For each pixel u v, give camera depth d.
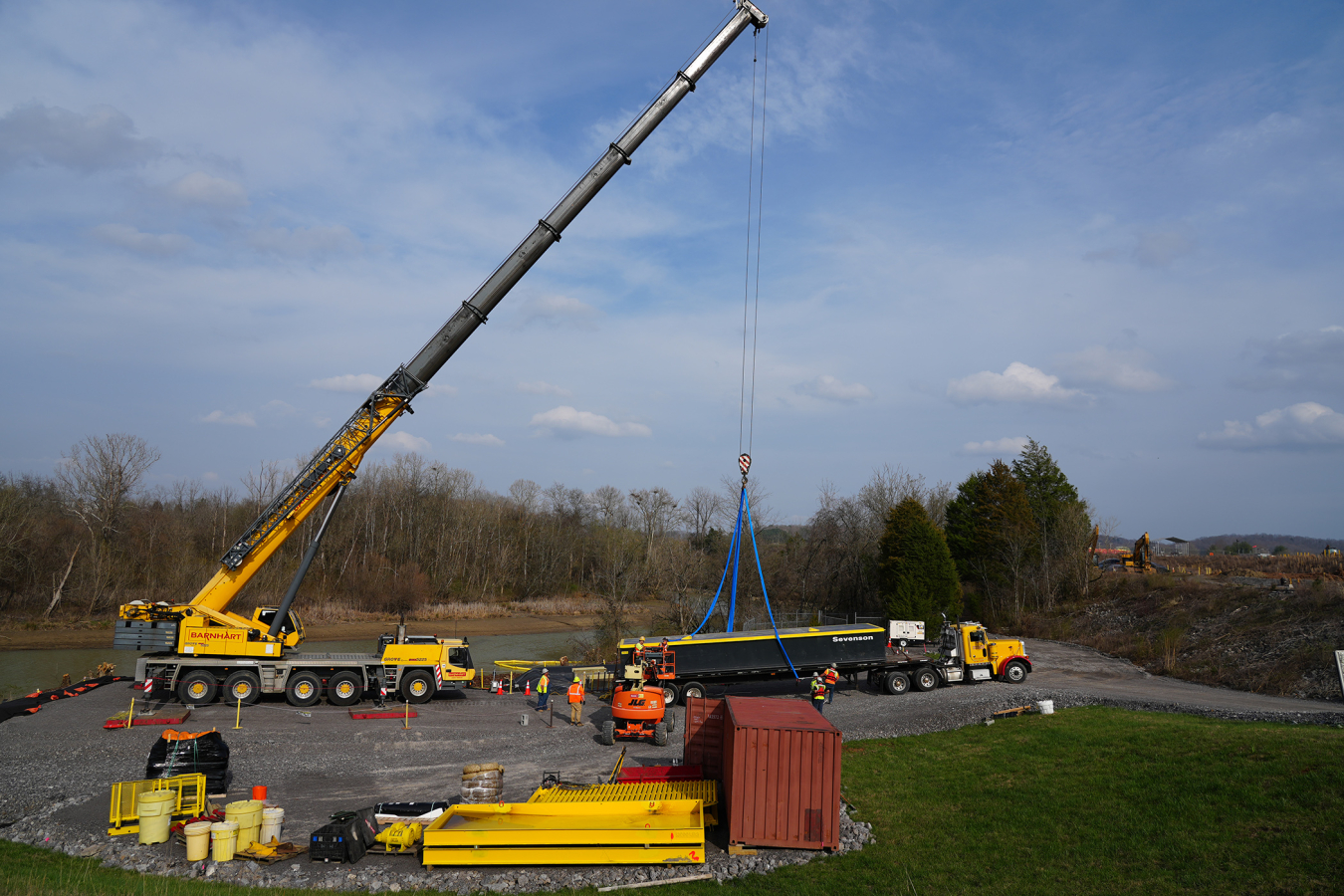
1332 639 35.12
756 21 30.61
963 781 20.47
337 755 23.97
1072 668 41.53
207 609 30.92
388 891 14.33
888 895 14.10
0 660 51.06
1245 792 16.58
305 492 31.22
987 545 61.81
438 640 34.78
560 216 29.72
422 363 30.80
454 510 104.50
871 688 37.06
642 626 62.91
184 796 17.47
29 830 16.86
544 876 15.01
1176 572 59.78
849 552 65.50
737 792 16.30
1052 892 13.88
